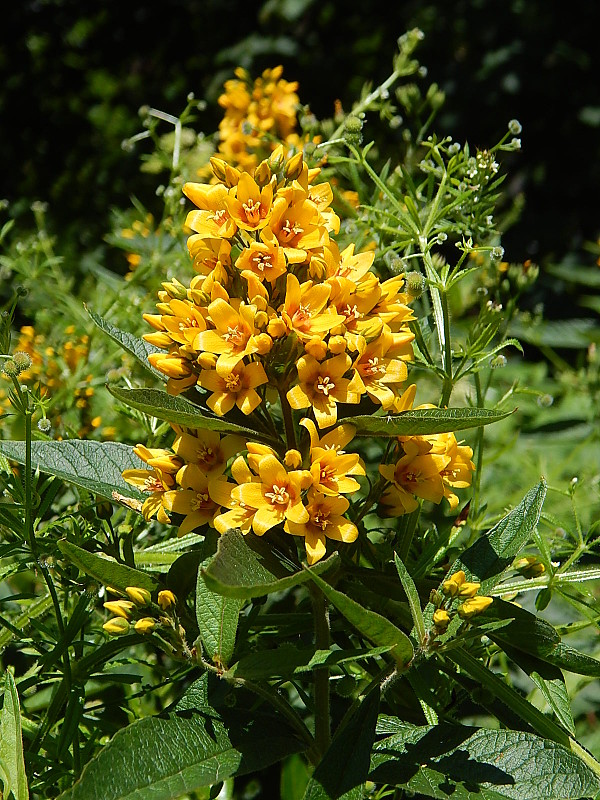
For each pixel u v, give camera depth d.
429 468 0.38
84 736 0.42
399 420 0.35
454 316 0.56
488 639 0.41
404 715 0.41
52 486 0.40
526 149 1.23
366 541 0.41
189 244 0.37
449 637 0.36
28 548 0.40
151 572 0.42
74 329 0.56
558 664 0.38
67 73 1.26
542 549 0.41
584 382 0.71
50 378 0.52
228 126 0.61
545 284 1.09
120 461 0.40
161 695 0.46
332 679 0.42
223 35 1.27
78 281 0.91
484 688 0.38
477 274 0.55
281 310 0.36
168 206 0.57
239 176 0.36
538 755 0.35
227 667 0.35
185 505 0.37
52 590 0.40
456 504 0.38
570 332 0.77
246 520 0.35
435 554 0.42
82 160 1.20
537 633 0.37
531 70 1.21
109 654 0.39
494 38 1.23
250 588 0.32
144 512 0.38
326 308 0.36
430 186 0.46
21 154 1.25
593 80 1.21
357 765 0.35
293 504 0.35
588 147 1.20
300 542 0.40
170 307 0.36
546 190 1.22
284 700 0.37
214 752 0.35
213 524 0.36
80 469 0.40
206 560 0.35
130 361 0.49
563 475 0.66
